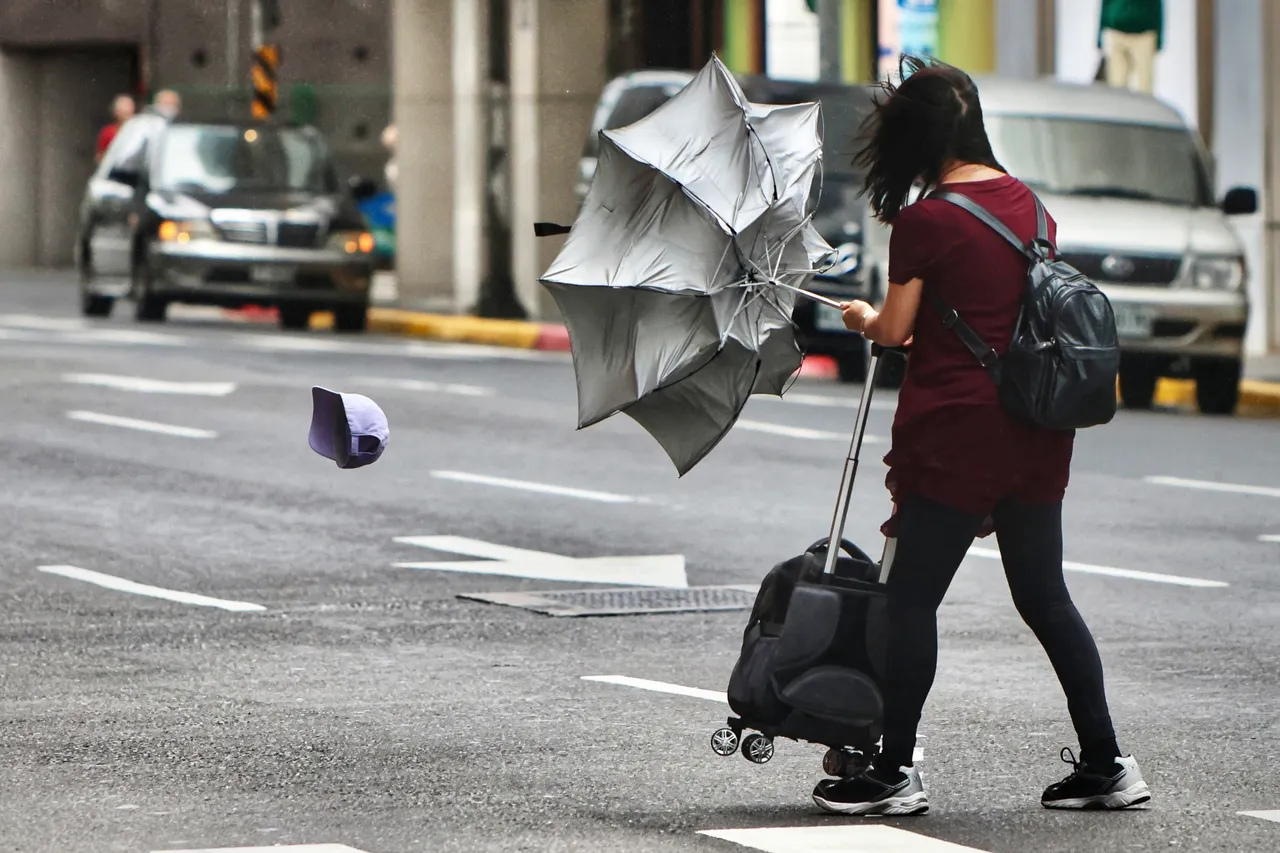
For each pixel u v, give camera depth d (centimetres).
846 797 1683
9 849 1573
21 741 1950
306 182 7025
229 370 5509
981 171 1667
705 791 1767
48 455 3978
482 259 7812
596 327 1738
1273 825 1666
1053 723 2052
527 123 7694
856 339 5491
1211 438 4594
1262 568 2998
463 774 1823
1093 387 1622
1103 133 5294
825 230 5519
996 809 1719
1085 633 1700
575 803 1723
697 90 1738
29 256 11006
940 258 1636
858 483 3791
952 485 1639
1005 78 5459
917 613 1656
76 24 10725
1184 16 6675
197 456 4000
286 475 3800
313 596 2761
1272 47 6544
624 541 3212
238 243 6819
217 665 2325
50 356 5700
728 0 8225
